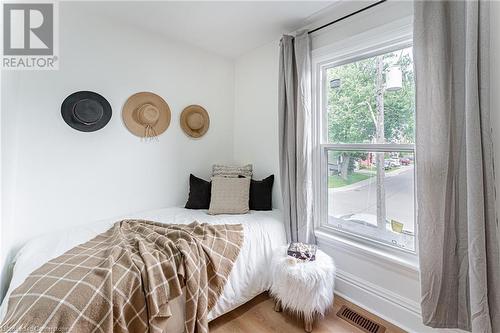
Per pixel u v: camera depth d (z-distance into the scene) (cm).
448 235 136
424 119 139
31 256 141
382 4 171
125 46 222
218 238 174
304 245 189
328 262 172
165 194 252
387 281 174
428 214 138
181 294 137
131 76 226
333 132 215
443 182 134
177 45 255
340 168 211
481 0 118
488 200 119
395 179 176
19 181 175
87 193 205
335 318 175
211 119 285
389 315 172
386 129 180
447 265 136
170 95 252
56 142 190
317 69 218
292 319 174
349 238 201
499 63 122
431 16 136
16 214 174
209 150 285
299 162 212
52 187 189
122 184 224
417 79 141
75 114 193
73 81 196
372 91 188
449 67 133
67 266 126
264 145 266
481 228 118
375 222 188
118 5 195
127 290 120
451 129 133
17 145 172
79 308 106
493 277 117
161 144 247
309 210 212
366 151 193
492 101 124
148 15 210
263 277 191
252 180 254
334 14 201
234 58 300
